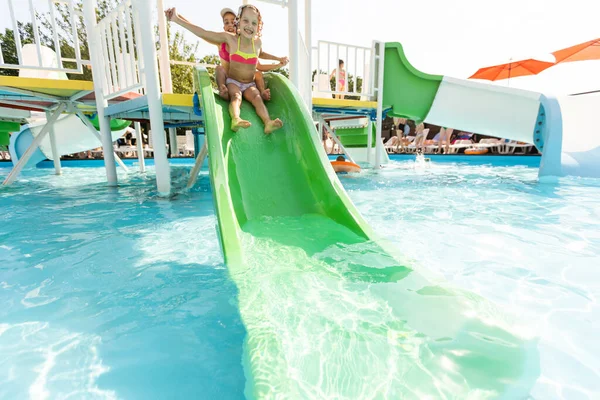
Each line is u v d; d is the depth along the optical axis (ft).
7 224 10.41
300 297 5.48
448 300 5.42
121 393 3.74
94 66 16.40
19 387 3.82
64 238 9.01
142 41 13.15
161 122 14.15
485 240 8.79
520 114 20.47
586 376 3.87
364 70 23.11
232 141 10.44
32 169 30.76
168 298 5.75
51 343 4.60
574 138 21.89
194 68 12.04
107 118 17.54
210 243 8.55
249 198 9.36
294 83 16.03
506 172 24.35
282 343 4.36
